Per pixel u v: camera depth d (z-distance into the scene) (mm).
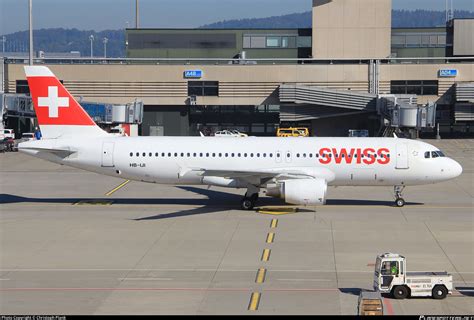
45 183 135625
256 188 108000
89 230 93938
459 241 87312
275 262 77750
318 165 108125
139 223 98250
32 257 80188
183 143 109688
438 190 127250
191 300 64625
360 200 116812
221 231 93188
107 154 109000
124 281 70750
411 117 177125
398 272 64938
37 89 109438
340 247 84438
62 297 65688
